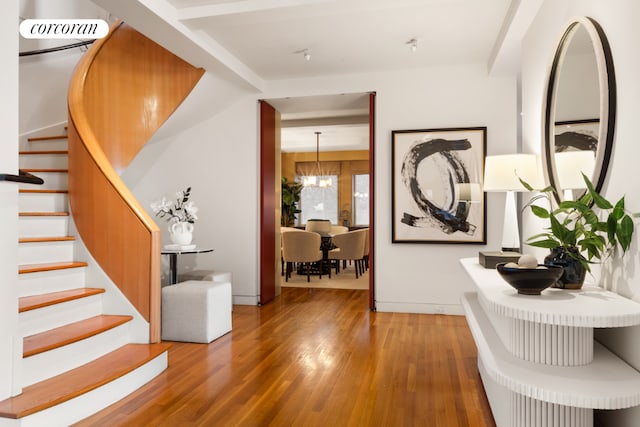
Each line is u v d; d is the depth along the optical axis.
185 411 2.54
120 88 4.63
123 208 3.38
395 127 5.26
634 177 1.77
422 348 3.77
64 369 2.69
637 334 1.75
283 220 10.65
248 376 3.10
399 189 5.20
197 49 4.19
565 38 2.60
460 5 3.62
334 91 5.46
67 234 3.55
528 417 1.85
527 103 3.62
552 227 2.08
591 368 1.77
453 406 2.62
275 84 5.65
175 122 5.43
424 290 5.16
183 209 4.88
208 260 5.82
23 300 2.93
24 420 2.14
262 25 4.05
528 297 1.88
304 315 5.05
